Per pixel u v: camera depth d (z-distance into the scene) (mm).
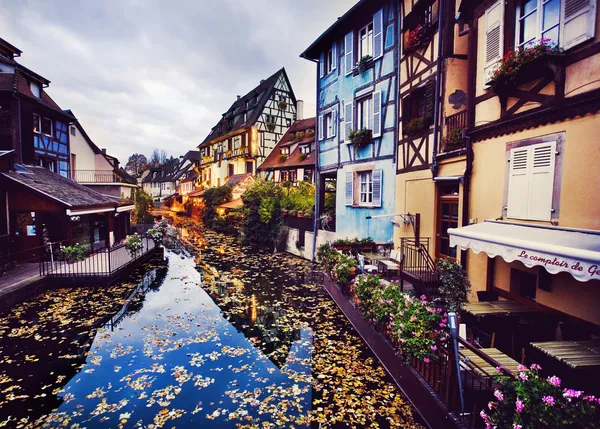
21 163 15039
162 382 5211
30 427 4211
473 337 5059
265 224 19188
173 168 68062
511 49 5141
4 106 14883
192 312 8422
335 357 5871
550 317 4480
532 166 4715
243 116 36031
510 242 4020
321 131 14477
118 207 17109
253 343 6590
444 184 7348
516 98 5035
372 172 10898
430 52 7914
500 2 5289
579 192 4020
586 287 3967
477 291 5410
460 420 3326
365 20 11445
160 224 25203
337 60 13117
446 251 7250
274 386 5070
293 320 7746
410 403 4418
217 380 5254
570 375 3375
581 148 3992
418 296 6805
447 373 3594
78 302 9195
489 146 5641
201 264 14289
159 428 4160
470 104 6137
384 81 10336
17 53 17562
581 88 4004
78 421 4320
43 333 7145
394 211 9812
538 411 2336
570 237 3684
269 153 32625
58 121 18734
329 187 18016
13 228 12781
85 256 12039
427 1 8133
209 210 30594
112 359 5965
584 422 2203
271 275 12266
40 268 10789
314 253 14445
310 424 4188
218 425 4203
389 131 10125
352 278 7961
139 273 12695
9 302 8719
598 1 3783
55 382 5242
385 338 5445
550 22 4488
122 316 8172
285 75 33531
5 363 5875
